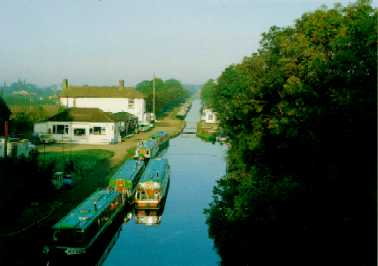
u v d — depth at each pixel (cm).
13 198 3112
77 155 5759
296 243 2262
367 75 2264
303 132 2402
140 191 3772
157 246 3123
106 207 3138
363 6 2541
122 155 6062
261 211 2508
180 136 9444
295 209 2309
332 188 2225
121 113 8919
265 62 3275
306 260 2188
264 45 3284
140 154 5778
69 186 4025
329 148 2317
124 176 4094
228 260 2775
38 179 3453
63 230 2641
